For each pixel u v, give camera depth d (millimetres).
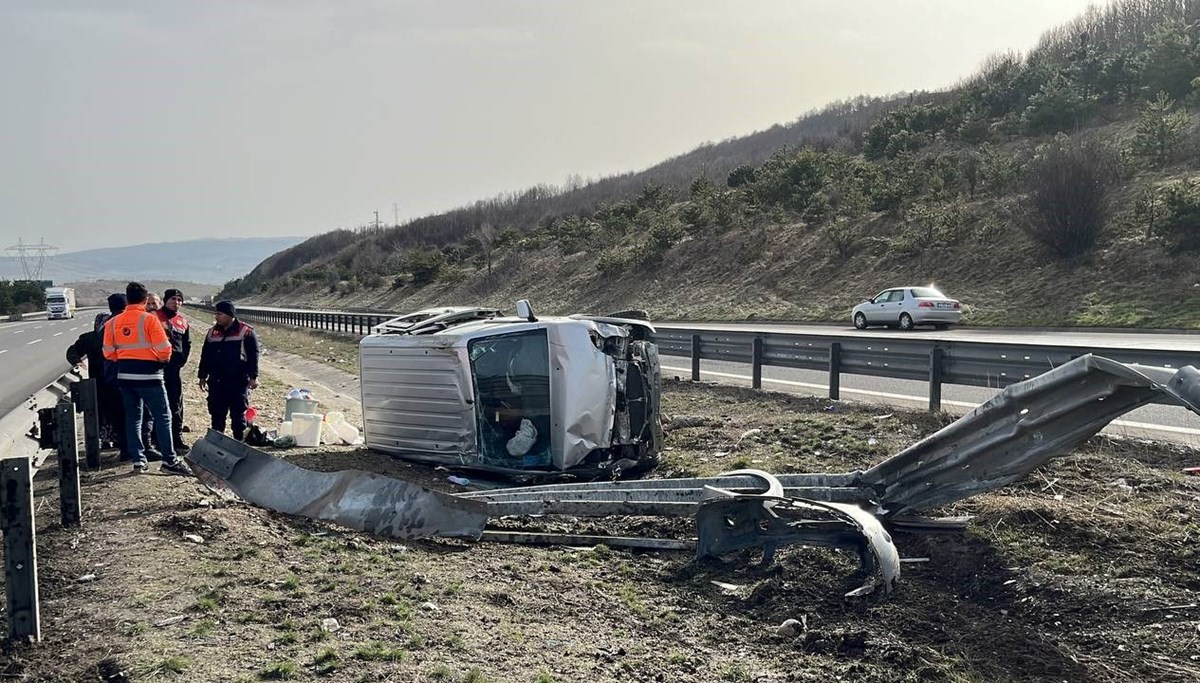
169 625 5051
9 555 4906
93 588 5746
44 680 4457
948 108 50562
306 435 11656
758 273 41625
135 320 9219
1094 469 7863
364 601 5539
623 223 58812
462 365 9734
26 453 6695
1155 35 44344
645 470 10078
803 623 5562
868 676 4902
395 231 115188
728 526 6609
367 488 7535
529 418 9594
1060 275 28859
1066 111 41969
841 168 48219
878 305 28875
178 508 7676
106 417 10719
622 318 10570
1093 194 29109
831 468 9070
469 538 7289
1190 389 5234
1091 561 6035
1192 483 7262
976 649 5230
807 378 15531
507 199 111562
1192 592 5504
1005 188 36500
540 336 9594
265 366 26656
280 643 4844
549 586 6145
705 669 4961
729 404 13438
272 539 6891
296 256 154250
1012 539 6465
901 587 6090
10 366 27297
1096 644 5184
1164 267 26422
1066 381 5992
